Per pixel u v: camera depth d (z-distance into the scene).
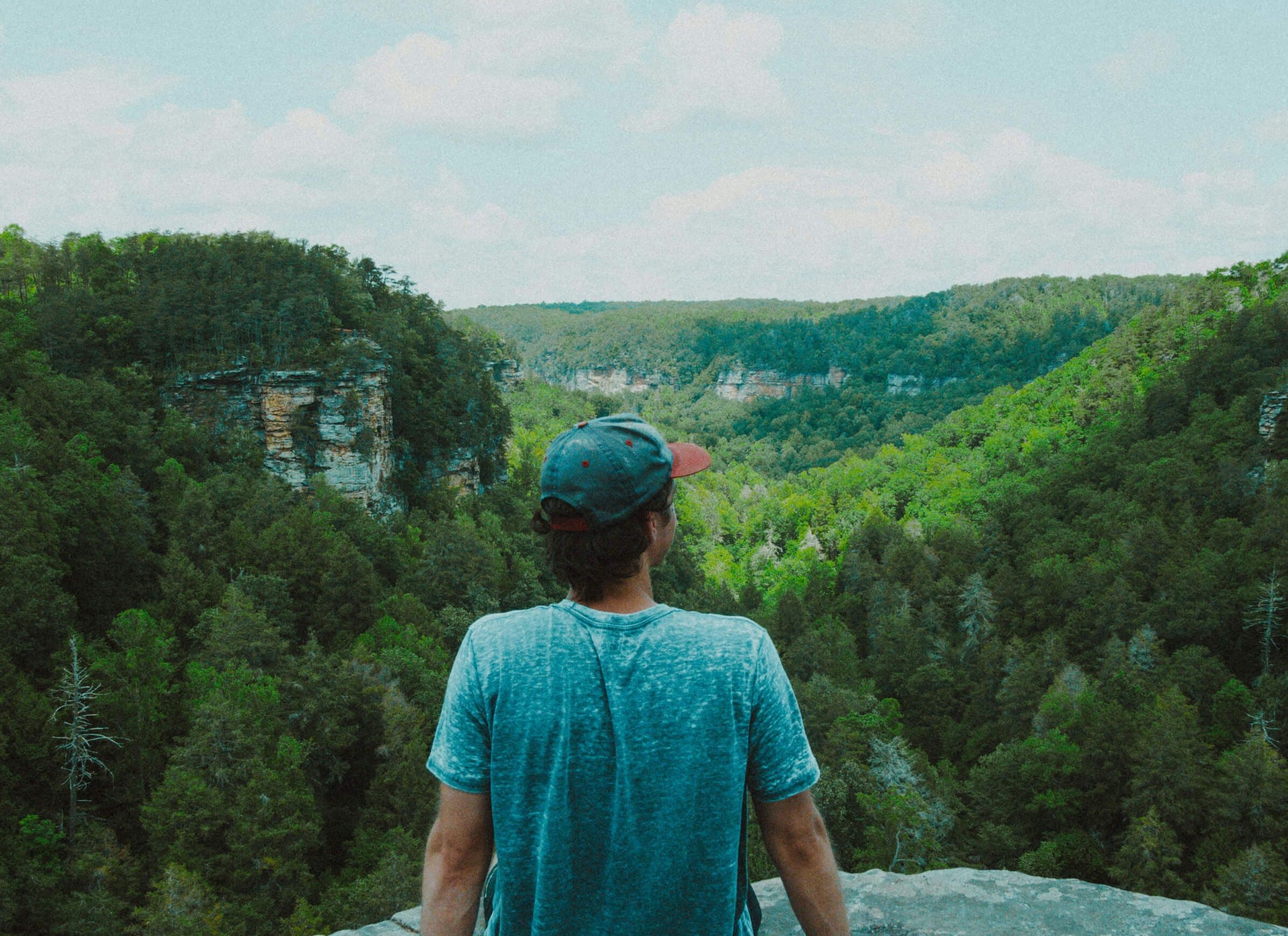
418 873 27.80
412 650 46.41
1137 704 47.94
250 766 30.19
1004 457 144.25
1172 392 114.31
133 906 28.03
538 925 1.87
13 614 36.38
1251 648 56.34
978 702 56.47
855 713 46.25
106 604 47.16
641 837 1.81
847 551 100.06
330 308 91.88
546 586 74.12
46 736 31.98
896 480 151.00
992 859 37.97
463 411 107.88
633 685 1.85
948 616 74.25
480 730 1.93
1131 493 91.12
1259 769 34.72
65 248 100.19
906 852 32.97
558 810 1.83
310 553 55.28
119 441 65.88
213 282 89.50
